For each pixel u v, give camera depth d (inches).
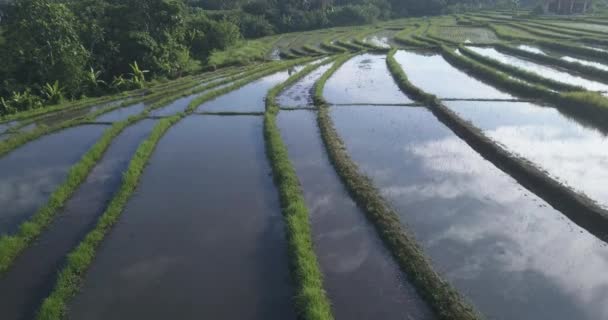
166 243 458.6
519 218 488.4
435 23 2544.3
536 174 564.4
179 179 607.2
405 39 1870.1
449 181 578.6
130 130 832.3
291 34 2534.5
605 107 785.6
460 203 521.3
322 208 518.0
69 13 1222.9
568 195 510.3
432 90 1037.8
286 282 398.0
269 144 709.9
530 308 357.4
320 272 403.5
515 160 608.7
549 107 885.2
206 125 844.0
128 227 489.4
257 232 475.5
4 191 589.6
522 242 444.5
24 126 911.0
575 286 382.3
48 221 507.5
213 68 1546.5
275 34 2630.4
